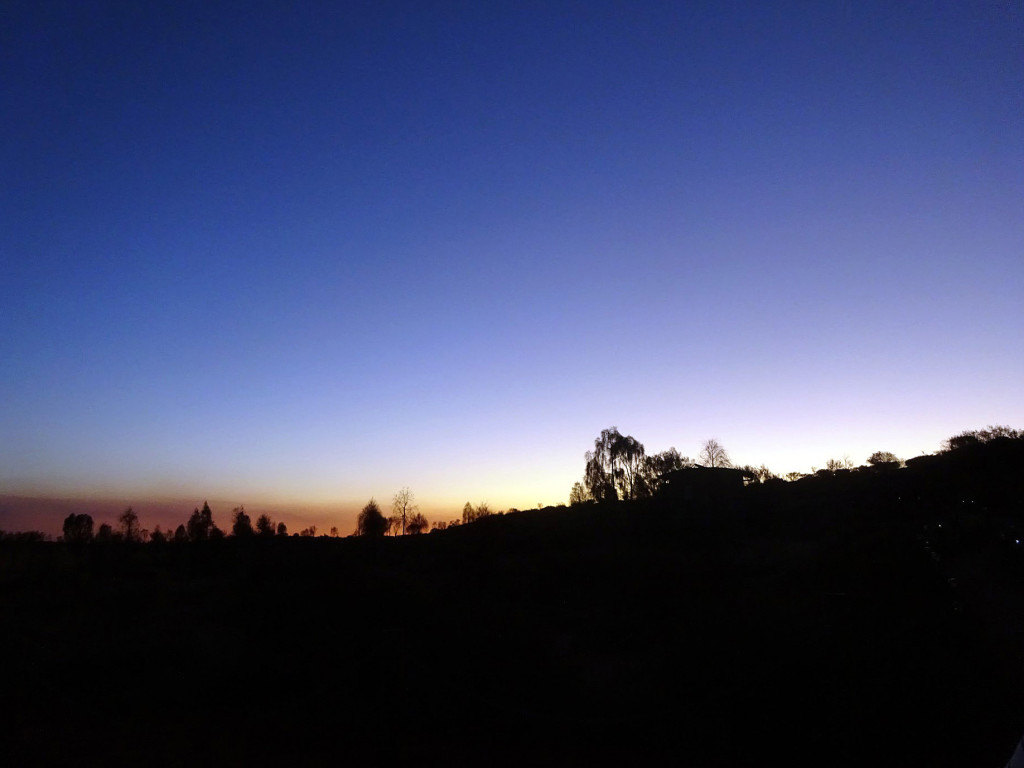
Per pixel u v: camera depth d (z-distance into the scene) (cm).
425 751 955
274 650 1238
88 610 2009
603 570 2577
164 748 959
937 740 855
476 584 2191
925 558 1719
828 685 932
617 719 998
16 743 954
